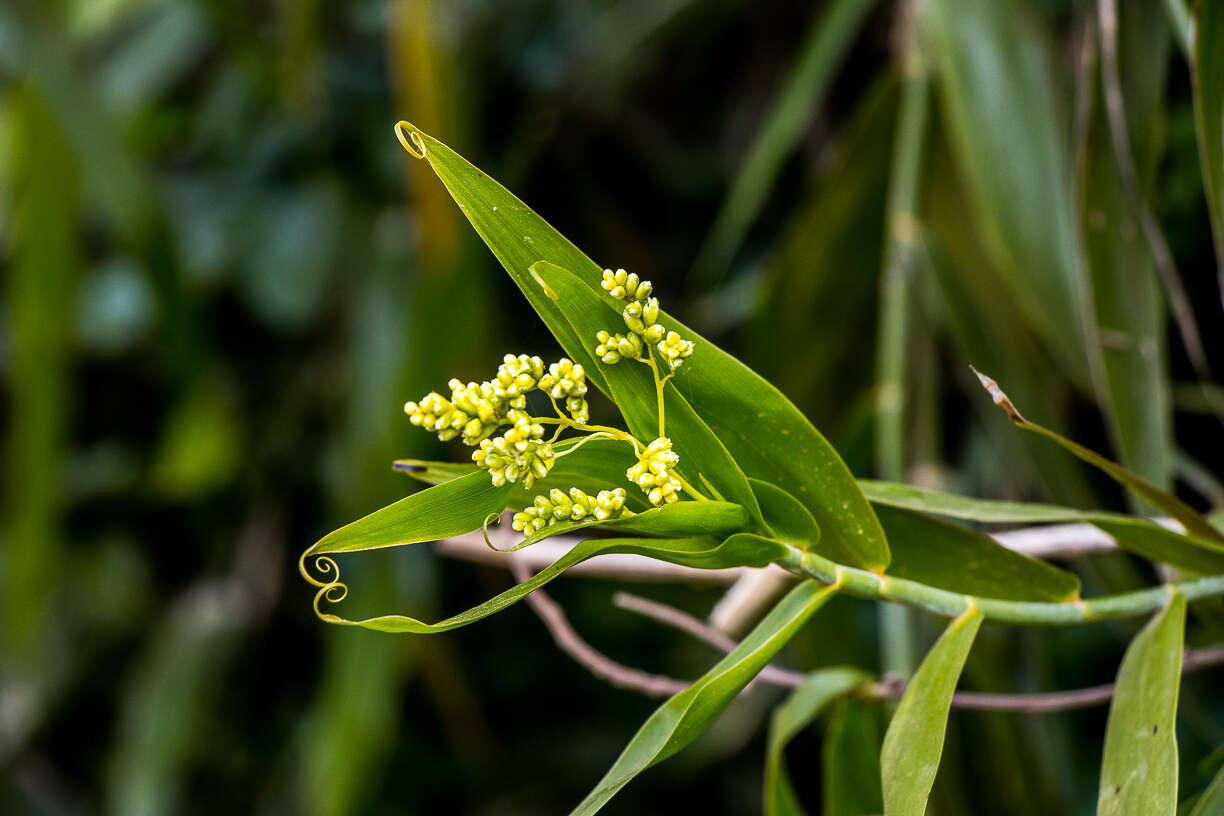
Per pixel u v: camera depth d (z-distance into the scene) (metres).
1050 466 1.17
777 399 0.83
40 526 1.59
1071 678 1.55
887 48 1.74
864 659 1.18
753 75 1.97
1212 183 0.89
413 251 1.87
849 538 0.84
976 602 0.84
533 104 1.96
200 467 1.98
